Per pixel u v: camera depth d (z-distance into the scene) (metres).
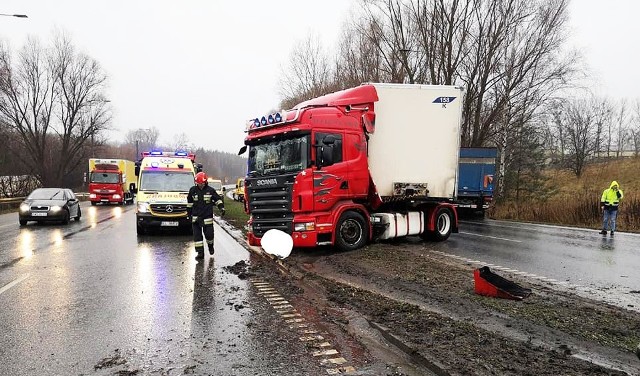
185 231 15.19
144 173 14.67
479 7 25.75
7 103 46.72
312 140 9.51
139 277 7.83
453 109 11.41
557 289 6.84
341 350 4.41
